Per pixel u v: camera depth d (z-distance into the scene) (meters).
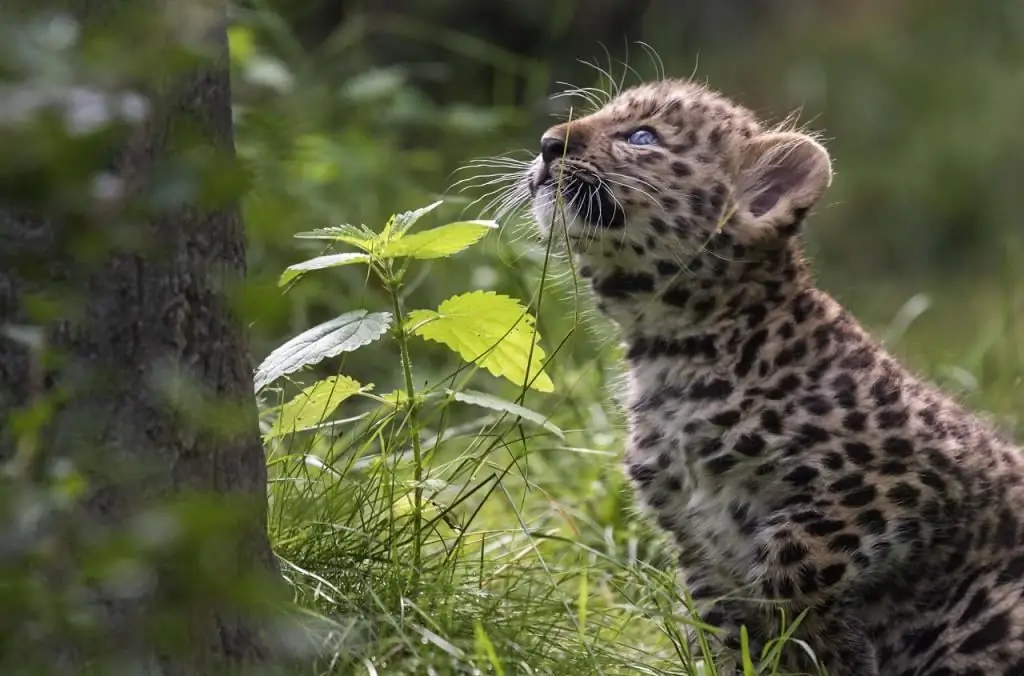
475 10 23.98
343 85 18.45
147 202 5.06
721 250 9.16
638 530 10.54
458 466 9.48
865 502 8.42
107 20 5.25
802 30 28.81
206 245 6.30
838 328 9.08
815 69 27.62
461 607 7.89
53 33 4.70
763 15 28.94
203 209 6.24
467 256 14.47
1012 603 8.46
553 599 8.48
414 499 8.39
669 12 27.19
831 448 8.50
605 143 9.51
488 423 10.55
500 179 10.35
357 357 13.55
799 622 7.96
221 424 5.93
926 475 8.51
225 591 5.11
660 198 9.34
